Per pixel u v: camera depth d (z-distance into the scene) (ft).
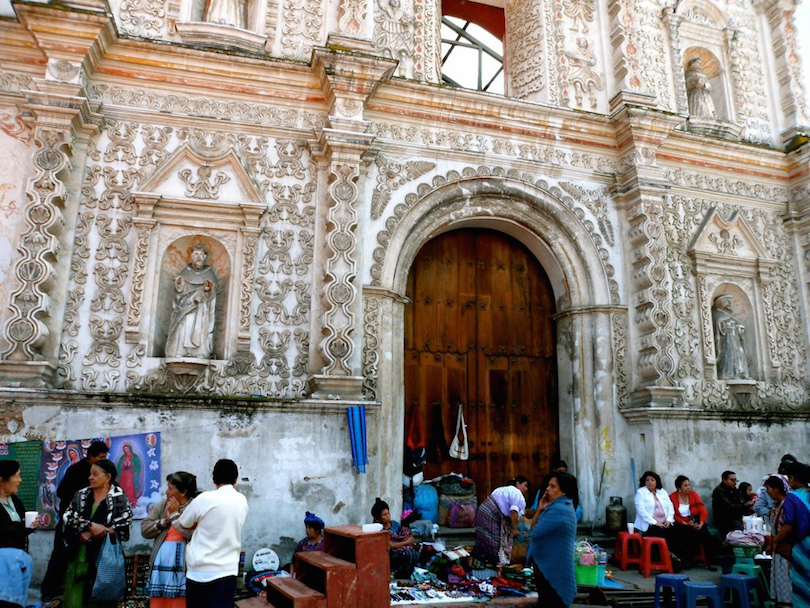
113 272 27.09
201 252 28.53
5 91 26.99
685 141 37.29
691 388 34.68
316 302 28.96
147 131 28.76
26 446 23.65
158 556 16.85
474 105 33.30
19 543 15.79
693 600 20.84
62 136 26.35
